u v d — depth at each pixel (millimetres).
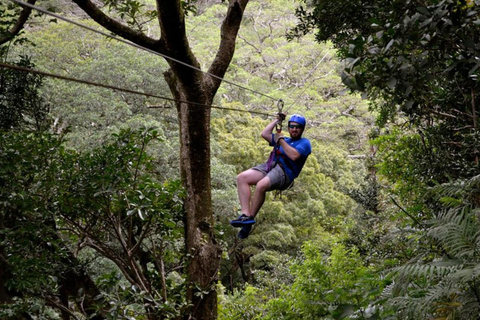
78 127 18656
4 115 7781
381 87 4574
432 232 4426
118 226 6832
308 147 5133
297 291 7211
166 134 19953
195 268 7051
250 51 37000
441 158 7398
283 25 40000
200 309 7055
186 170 7215
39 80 8078
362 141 33594
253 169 5184
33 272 6105
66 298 7328
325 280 6906
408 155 9531
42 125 8141
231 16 7098
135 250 6898
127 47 21109
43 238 6473
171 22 5676
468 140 6848
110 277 6406
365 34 7105
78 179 6391
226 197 19297
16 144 6191
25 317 6527
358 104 34906
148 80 20234
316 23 7863
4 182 6113
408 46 4590
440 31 4309
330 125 31922
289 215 23344
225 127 25297
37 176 6496
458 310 4047
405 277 4316
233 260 22016
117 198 6293
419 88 4797
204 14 38094
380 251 9914
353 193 14875
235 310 10625
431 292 4246
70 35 22562
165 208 6918
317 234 23703
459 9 4180
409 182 9812
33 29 25438
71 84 19516
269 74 36656
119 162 6453
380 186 14555
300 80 36531
